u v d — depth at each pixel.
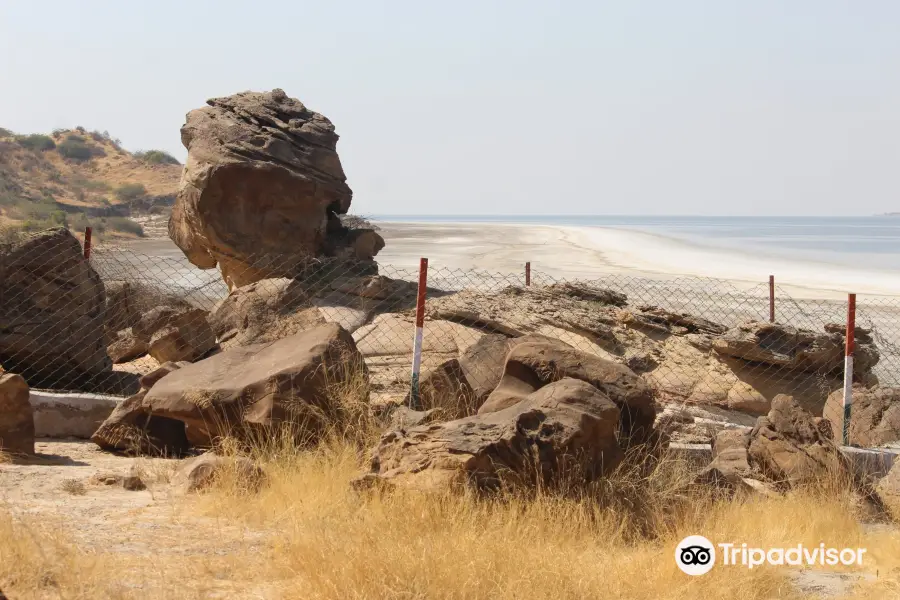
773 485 8.73
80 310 12.94
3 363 12.38
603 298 17.25
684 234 127.06
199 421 8.86
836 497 8.37
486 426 7.39
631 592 5.85
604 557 6.48
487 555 5.89
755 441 9.06
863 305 29.08
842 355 14.98
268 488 7.55
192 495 7.52
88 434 10.22
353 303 17.75
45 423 10.07
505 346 9.97
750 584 6.14
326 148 20.66
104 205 100.69
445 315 15.40
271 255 19.56
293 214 19.94
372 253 21.31
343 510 6.88
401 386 12.76
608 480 7.44
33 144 125.25
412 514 6.63
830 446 8.80
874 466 9.97
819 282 41.91
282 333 13.95
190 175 19.88
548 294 16.75
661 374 14.81
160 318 13.88
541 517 6.80
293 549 5.88
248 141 19.94
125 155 130.75
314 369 8.94
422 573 5.52
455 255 56.94
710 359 15.02
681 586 6.00
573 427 7.35
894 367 18.91
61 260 12.77
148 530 6.49
